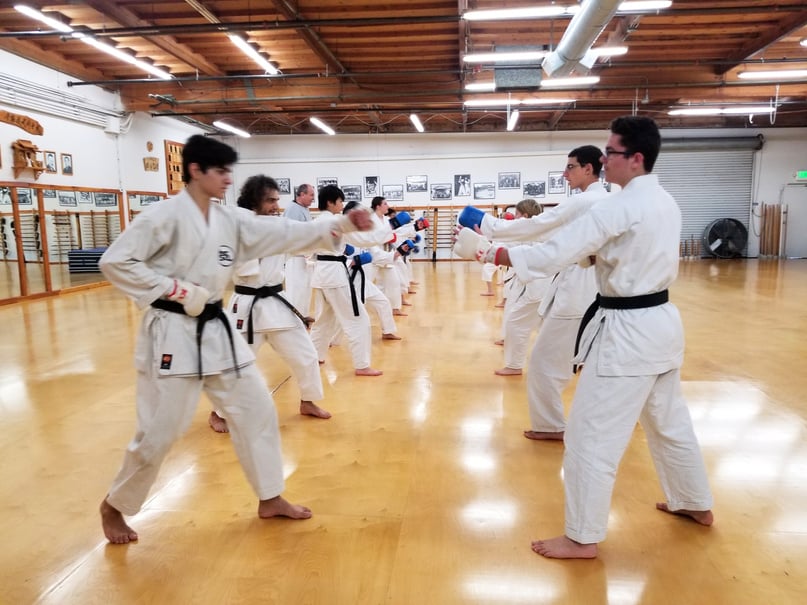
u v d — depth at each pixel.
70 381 4.45
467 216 2.52
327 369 4.74
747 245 16.41
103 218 11.64
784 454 2.93
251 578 1.92
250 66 10.60
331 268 4.36
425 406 3.76
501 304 8.16
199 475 2.74
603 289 2.04
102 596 1.84
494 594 1.83
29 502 2.50
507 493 2.54
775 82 10.59
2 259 12.89
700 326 6.45
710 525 2.23
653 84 10.66
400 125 16.03
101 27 8.10
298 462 2.88
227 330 2.09
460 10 7.10
